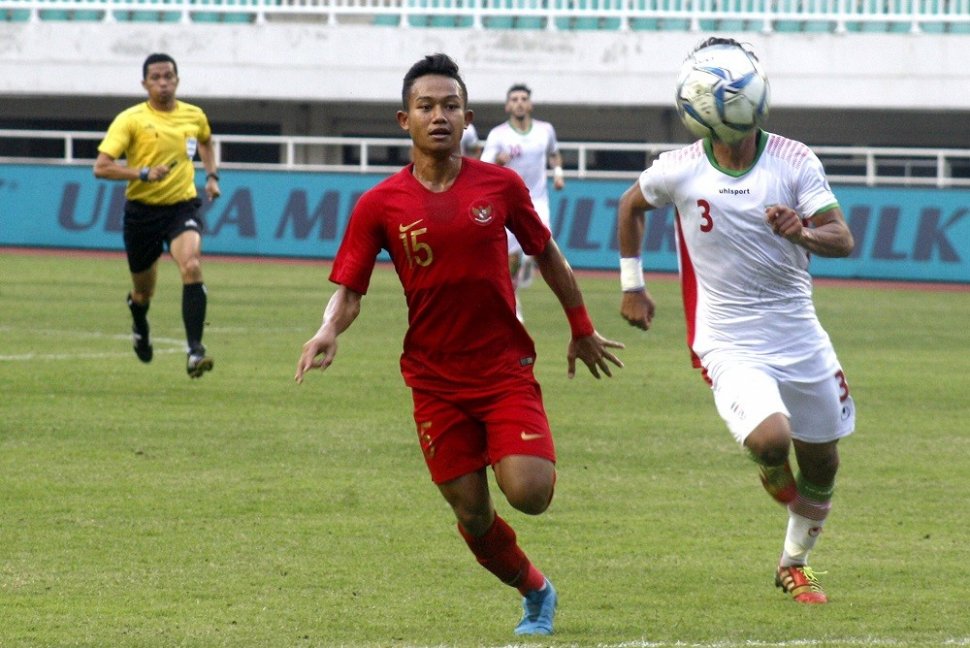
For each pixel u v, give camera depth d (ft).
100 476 92.53
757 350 67.05
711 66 65.10
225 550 75.15
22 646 58.65
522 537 79.51
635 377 143.02
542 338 171.53
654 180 67.87
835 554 76.79
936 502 89.76
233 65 327.47
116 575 69.97
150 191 124.47
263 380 134.92
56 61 328.08
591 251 271.08
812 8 323.98
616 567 73.46
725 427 114.93
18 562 72.02
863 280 262.67
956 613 65.41
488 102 326.85
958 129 336.90
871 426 117.29
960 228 258.57
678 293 233.76
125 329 171.53
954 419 120.88
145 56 327.88
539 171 196.24
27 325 173.58
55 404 119.24
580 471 97.45
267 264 271.49
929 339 179.83
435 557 74.64
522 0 328.70
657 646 59.00
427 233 59.00
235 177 281.33
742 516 85.25
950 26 321.93
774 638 60.70
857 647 58.90
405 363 61.57
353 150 347.36
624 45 324.19
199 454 100.17
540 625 61.72
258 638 60.18
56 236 286.25
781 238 66.08
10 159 299.17
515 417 59.31
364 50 327.06
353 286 60.03
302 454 100.99
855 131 339.16
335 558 74.02
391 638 60.34
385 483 92.22
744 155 66.39
